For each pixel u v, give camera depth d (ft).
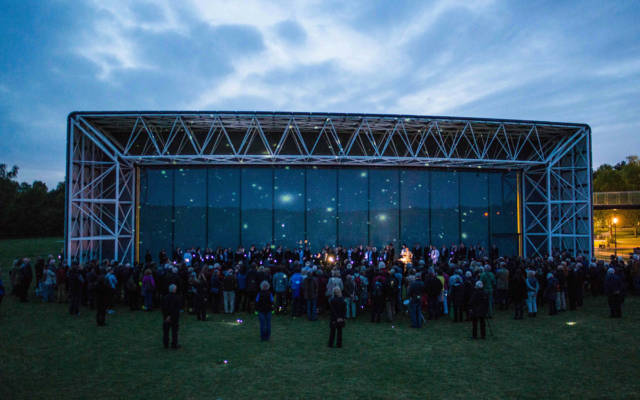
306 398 24.59
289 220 85.05
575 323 44.21
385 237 86.69
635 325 43.16
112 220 78.79
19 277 55.67
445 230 87.86
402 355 33.19
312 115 71.36
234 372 29.12
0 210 216.54
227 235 83.87
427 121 75.15
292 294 48.98
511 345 36.04
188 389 25.94
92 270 49.49
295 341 37.40
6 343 36.27
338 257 77.10
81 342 36.63
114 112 68.23
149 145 81.61
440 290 47.21
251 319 46.26
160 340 37.42
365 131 82.79
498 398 24.62
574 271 51.21
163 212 82.89
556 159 81.05
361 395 25.04
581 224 81.35
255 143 82.94
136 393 25.27
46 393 25.22
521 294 46.29
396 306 50.96
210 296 51.55
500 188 89.81
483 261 60.13
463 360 31.91
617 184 226.38
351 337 38.78
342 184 86.38
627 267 62.80
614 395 25.09
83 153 69.72
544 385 26.73
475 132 84.28
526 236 87.97
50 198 246.88
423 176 88.07
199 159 78.95
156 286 51.96
